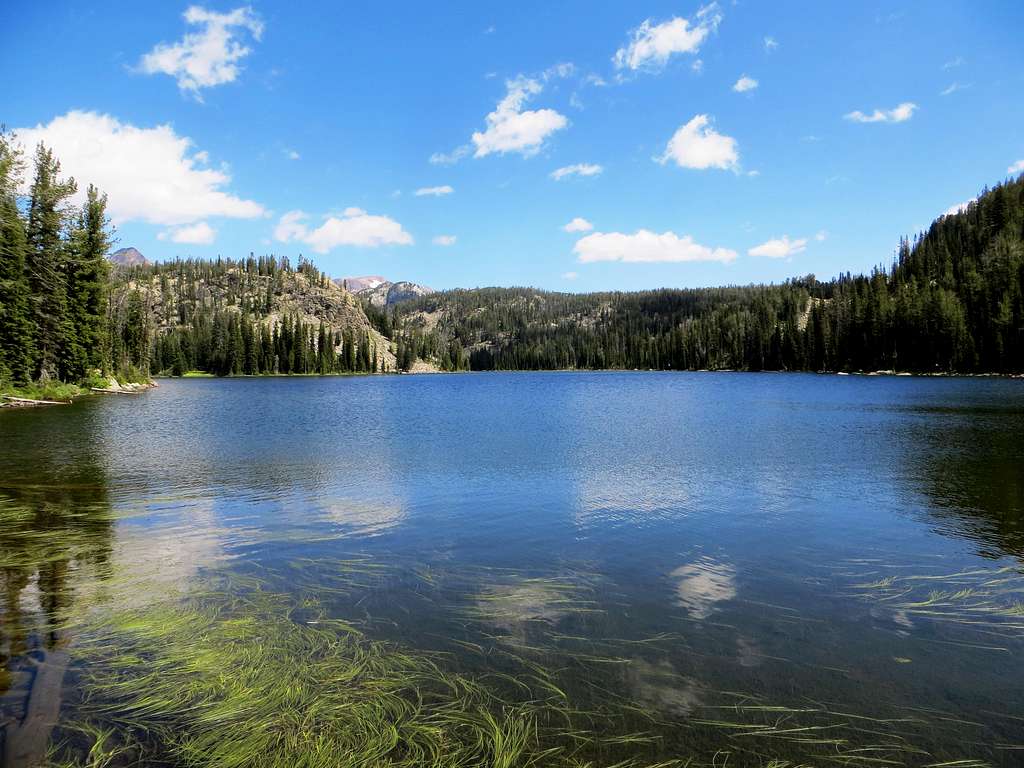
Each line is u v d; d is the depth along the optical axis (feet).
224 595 26.14
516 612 24.41
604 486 51.60
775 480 54.49
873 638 22.34
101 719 16.63
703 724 16.70
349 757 15.14
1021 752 15.61
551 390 278.67
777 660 20.51
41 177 178.81
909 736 16.28
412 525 38.63
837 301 549.13
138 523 39.01
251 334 567.59
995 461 65.10
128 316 316.40
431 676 19.11
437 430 99.91
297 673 19.22
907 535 36.58
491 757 15.11
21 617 23.68
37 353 169.48
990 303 375.25
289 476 56.49
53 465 62.95
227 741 15.72
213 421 116.98
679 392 241.96
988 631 23.07
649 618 23.95
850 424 105.60
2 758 14.60
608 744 15.71
